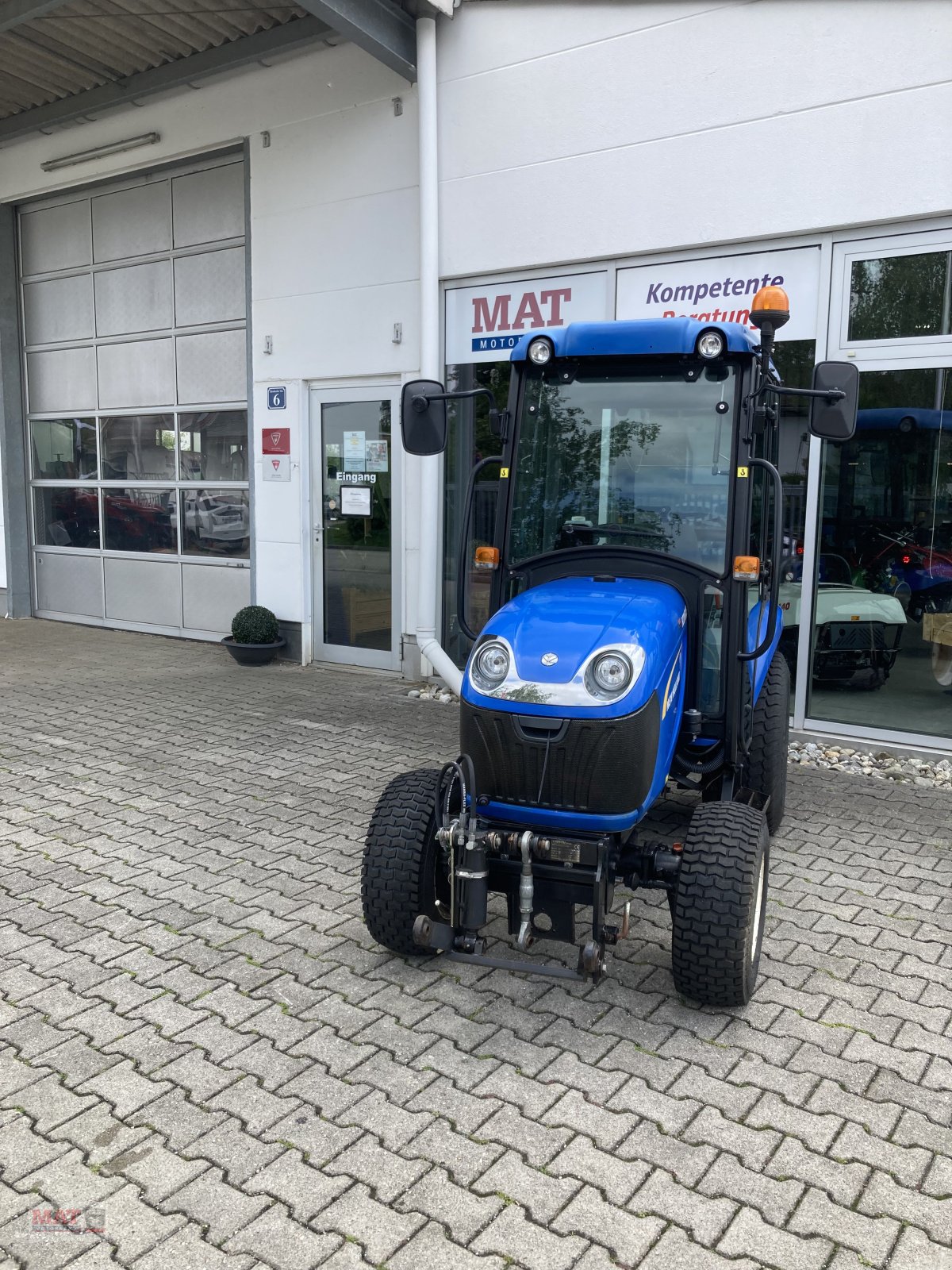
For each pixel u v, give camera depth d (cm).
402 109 797
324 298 867
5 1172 266
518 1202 256
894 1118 291
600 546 400
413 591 844
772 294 365
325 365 874
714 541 387
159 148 965
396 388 838
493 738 338
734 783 399
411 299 814
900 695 644
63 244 1108
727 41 639
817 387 359
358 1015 343
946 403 605
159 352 1038
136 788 581
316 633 931
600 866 329
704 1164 270
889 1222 250
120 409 1086
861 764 628
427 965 378
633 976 373
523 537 413
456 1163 270
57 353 1141
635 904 433
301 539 912
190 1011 345
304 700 794
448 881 375
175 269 1009
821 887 451
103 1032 332
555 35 705
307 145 856
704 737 396
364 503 875
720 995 338
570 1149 276
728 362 385
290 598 931
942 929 412
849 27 597
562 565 406
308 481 909
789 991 363
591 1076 310
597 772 327
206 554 1032
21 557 1208
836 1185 263
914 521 626
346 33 704
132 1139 279
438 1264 236
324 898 436
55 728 713
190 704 782
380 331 835
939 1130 286
